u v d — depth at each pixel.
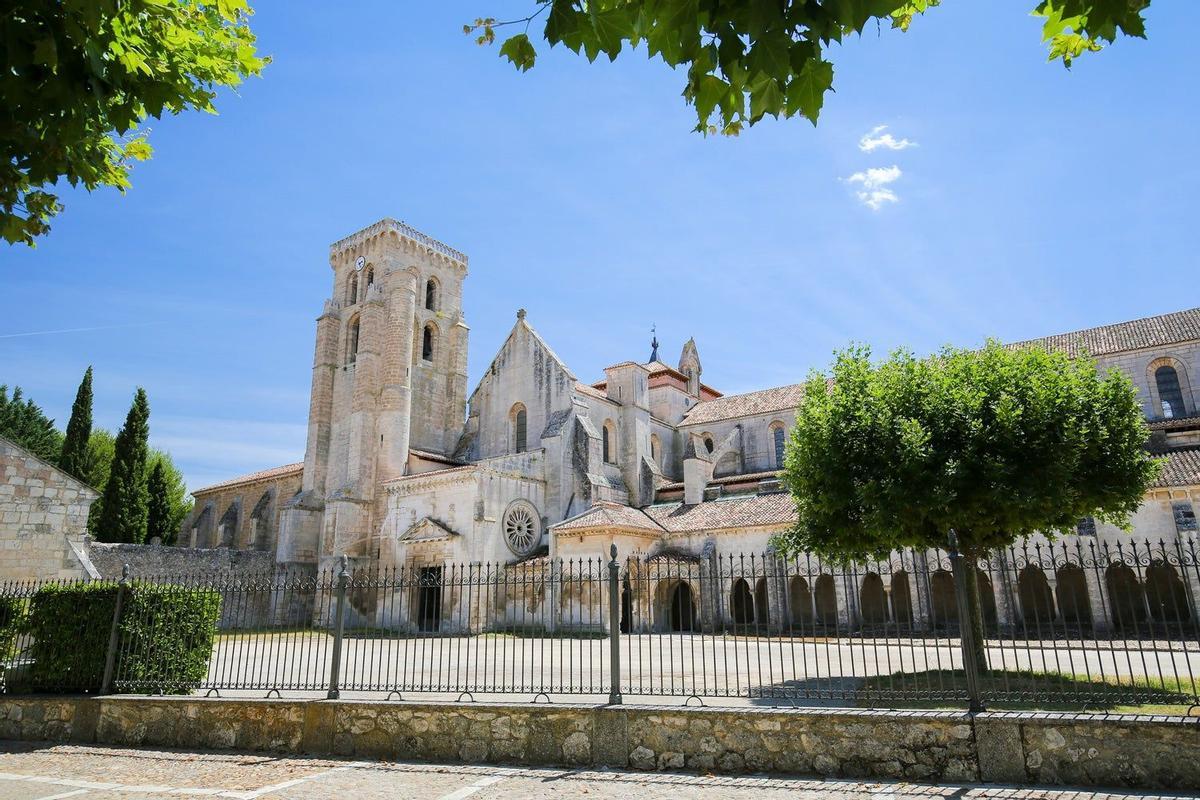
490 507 41.47
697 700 12.65
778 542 21.11
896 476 17.58
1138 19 4.87
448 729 12.08
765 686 16.25
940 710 10.47
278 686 13.73
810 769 10.48
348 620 45.41
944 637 30.61
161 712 13.74
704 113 5.65
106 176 9.20
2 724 14.65
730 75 5.24
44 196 8.86
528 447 50.91
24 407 67.25
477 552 40.00
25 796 9.99
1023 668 19.67
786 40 4.66
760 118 5.54
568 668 21.00
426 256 62.94
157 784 10.64
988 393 18.38
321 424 58.62
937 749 10.08
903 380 19.17
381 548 44.19
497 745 11.80
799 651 26.02
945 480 16.94
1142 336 40.88
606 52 5.29
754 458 53.44
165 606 15.19
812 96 5.19
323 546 50.44
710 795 9.54
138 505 56.84
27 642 16.23
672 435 57.72
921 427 17.56
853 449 18.39
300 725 12.85
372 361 55.59
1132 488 17.83
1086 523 31.73
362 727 12.51
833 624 38.41
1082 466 17.94
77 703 14.28
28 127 7.05
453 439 60.56
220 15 8.74
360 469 52.72
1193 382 38.25
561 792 9.80
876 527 17.34
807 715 10.62
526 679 18.38
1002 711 10.26
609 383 53.94
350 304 61.78
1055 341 44.47
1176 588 30.05
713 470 50.50
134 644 14.67
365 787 10.27
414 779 10.70
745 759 10.77
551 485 45.81
